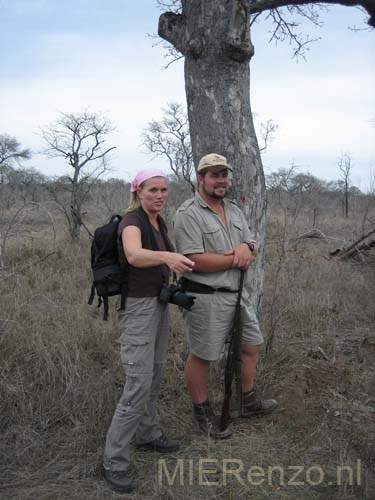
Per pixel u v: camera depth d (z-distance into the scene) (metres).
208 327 3.55
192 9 4.17
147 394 3.15
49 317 5.30
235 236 3.60
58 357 4.32
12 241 9.47
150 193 3.15
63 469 3.35
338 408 4.01
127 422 3.13
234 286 3.60
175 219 3.57
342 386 4.41
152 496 3.10
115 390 4.08
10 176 25.80
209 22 4.11
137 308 3.12
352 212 22.72
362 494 3.13
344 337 5.71
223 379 4.31
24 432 3.63
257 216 4.39
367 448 3.52
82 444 3.54
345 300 6.95
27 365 4.28
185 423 3.86
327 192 29.66
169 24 4.48
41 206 9.27
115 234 3.17
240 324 3.64
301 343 5.40
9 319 4.81
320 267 8.36
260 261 4.49
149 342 3.13
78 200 12.53
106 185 15.44
